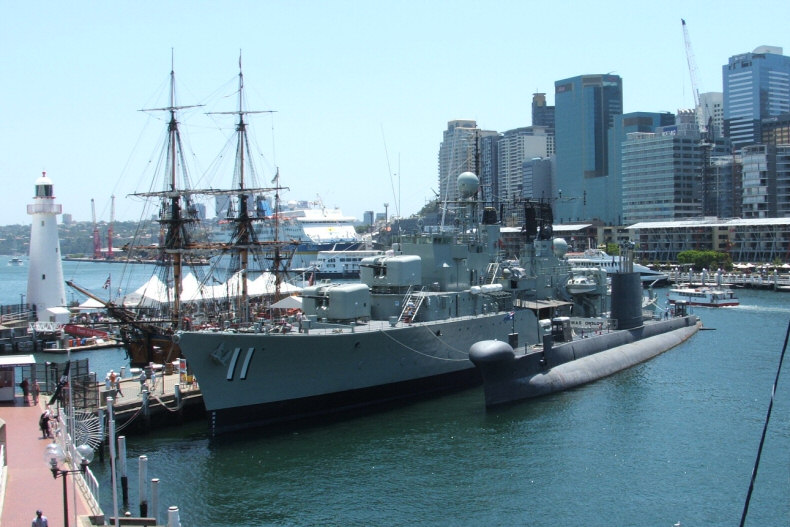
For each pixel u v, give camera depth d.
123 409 54.12
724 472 45.78
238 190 96.56
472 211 76.50
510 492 43.12
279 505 41.72
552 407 60.03
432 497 42.56
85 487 36.44
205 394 51.44
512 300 76.25
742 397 63.19
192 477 45.72
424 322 63.41
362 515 40.38
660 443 51.09
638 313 86.06
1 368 53.56
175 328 80.12
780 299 153.25
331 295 61.69
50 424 45.59
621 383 68.38
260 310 92.88
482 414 58.31
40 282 99.12
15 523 31.97
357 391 58.75
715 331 104.44
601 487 43.66
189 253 95.62
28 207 98.56
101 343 100.19
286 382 54.44
